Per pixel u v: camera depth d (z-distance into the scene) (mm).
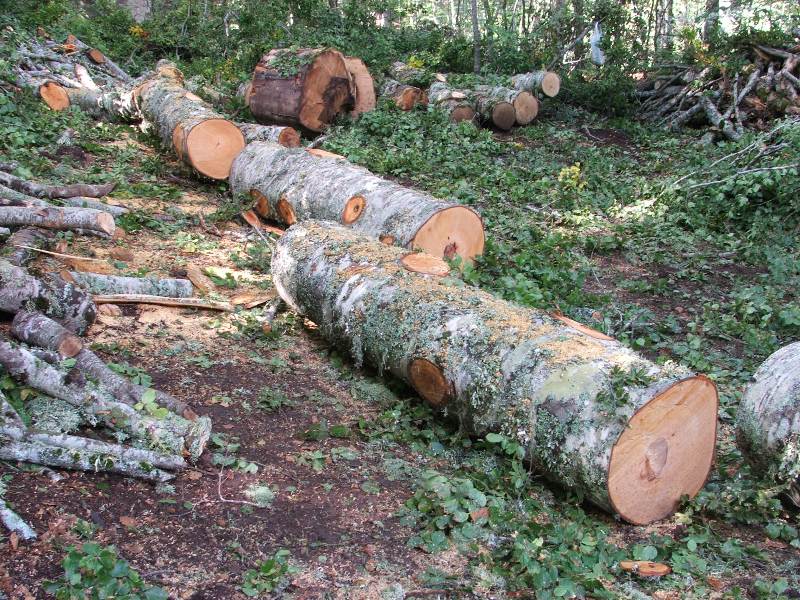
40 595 2664
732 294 7082
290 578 3020
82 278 5191
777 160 9359
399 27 21094
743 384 5406
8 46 11617
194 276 5949
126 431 3566
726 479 4137
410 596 3035
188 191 8438
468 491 3564
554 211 9195
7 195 6035
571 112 15242
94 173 8227
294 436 4117
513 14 19297
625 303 6840
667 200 9516
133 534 3074
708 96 14352
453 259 5957
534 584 3086
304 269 5199
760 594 3180
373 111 12180
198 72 14297
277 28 16094
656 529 3684
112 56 14914
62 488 3223
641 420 3496
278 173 7449
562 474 3668
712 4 19047
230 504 3396
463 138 11945
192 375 4531
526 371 3838
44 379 3615
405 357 4359
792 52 13875
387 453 4074
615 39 17281
